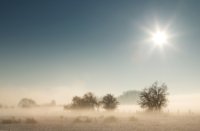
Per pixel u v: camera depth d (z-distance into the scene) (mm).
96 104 87500
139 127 36781
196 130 33250
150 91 78312
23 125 41625
